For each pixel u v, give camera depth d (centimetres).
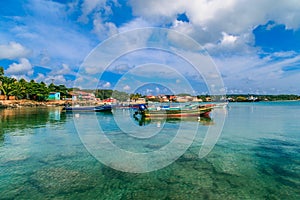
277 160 1114
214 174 934
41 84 7631
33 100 7375
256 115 3716
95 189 794
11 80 7194
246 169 992
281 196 743
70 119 3072
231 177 903
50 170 975
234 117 3347
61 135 1800
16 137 1698
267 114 3912
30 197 735
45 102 7312
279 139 1622
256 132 1938
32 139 1625
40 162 1084
